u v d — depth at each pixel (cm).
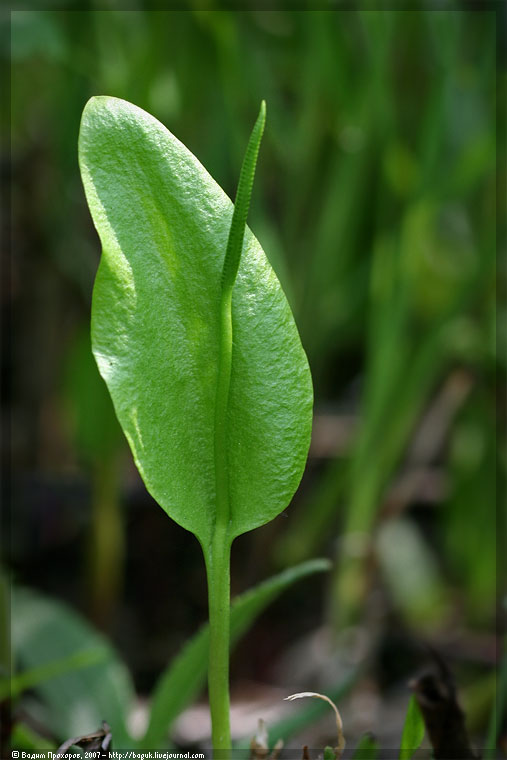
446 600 78
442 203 70
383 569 79
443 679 36
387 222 74
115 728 44
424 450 85
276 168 83
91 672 47
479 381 80
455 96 73
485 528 76
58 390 93
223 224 31
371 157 75
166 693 39
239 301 32
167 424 31
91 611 74
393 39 72
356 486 70
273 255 67
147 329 31
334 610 71
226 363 31
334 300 78
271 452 32
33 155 88
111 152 31
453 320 70
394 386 71
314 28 69
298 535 77
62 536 87
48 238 84
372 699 64
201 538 32
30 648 47
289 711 61
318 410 90
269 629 76
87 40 74
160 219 31
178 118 73
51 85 80
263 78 72
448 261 82
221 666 32
